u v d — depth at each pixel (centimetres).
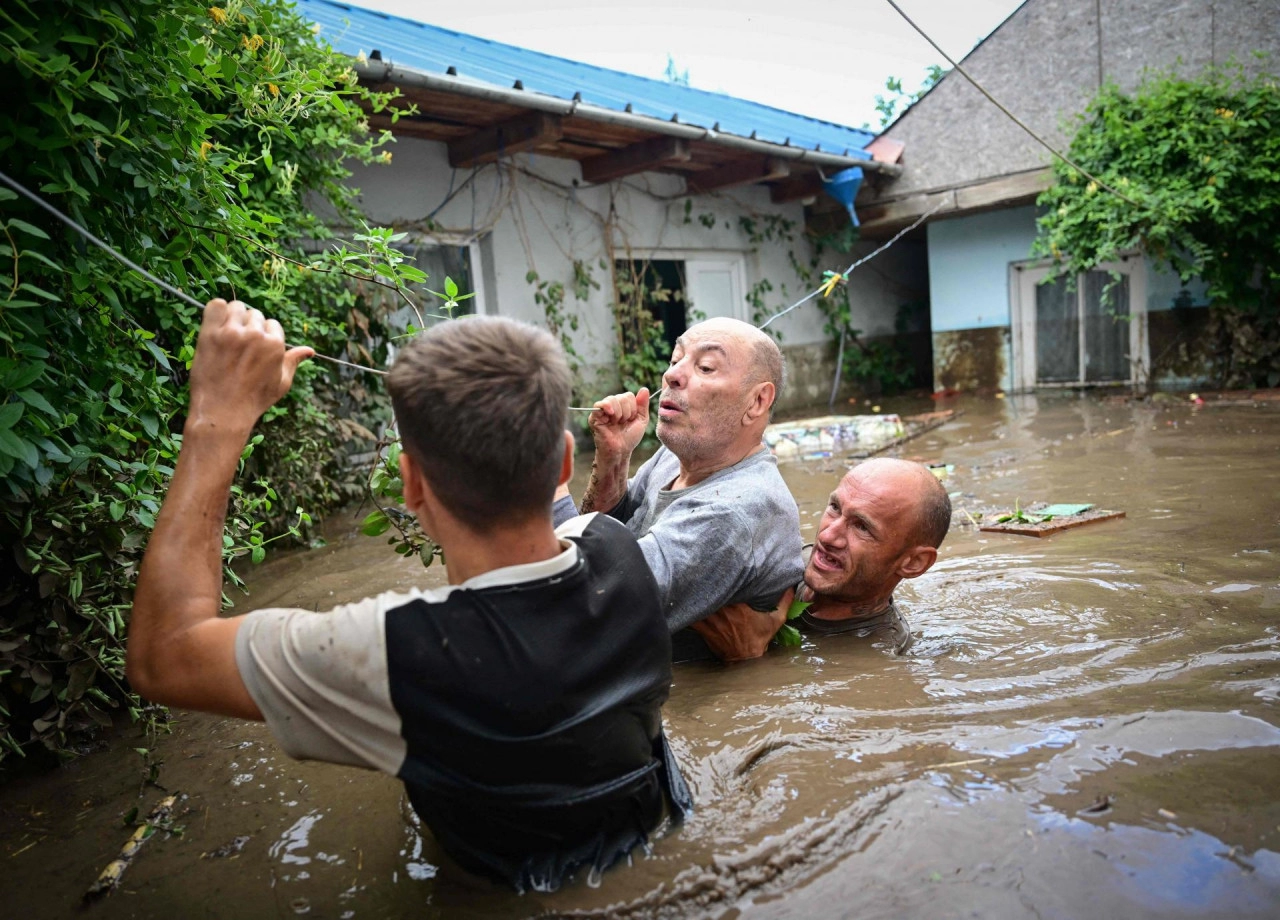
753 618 273
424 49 888
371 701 138
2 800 222
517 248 980
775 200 1277
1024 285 1288
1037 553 392
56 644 240
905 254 1552
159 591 146
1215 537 392
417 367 141
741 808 178
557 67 1172
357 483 639
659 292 1118
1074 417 932
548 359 144
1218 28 1036
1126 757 186
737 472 282
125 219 233
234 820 200
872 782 183
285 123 386
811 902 148
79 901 174
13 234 202
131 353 254
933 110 1230
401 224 866
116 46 213
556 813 153
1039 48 1142
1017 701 222
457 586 149
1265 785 171
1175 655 249
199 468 154
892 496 276
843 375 1425
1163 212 1001
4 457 183
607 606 155
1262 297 1055
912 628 299
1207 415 845
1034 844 158
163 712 270
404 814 193
